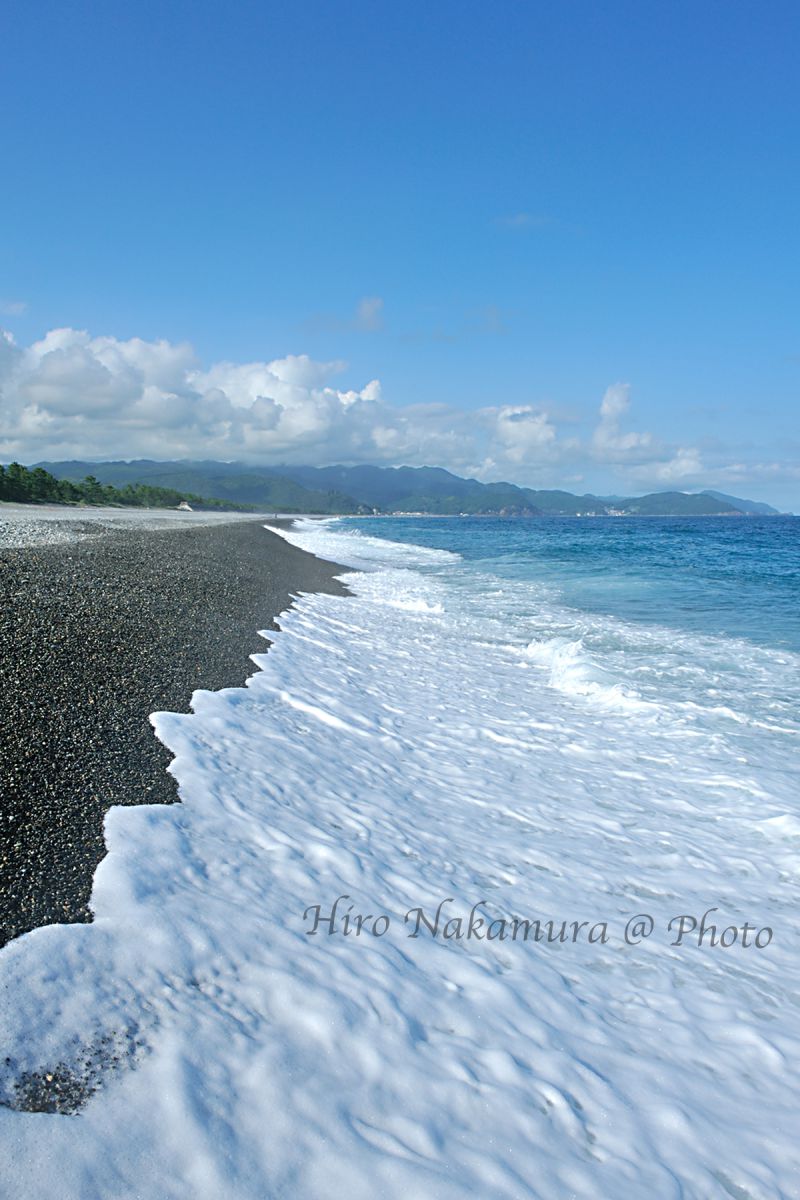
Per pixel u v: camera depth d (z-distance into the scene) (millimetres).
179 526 40750
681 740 9672
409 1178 2850
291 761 7461
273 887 4918
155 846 4953
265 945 4191
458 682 12789
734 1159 3316
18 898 4082
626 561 40562
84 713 7000
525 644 16484
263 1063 3293
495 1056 3725
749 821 7230
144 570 17109
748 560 40781
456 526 131125
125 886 4367
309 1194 2719
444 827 6762
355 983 4043
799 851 6590
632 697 11508
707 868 6301
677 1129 3443
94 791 5578
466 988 4305
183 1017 3471
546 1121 3350
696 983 4734
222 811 5863
